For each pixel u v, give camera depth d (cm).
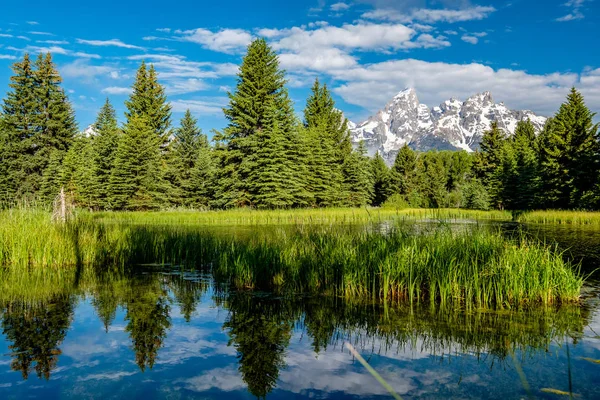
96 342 470
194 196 3681
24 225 1023
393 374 381
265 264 800
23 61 3944
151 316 577
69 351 441
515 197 3922
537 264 671
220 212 2817
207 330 517
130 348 452
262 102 3397
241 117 3319
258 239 1212
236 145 3384
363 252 776
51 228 1045
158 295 702
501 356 427
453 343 465
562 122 3794
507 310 607
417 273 689
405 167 6419
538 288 647
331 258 780
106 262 1028
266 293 723
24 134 3931
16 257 967
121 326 531
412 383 361
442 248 755
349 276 706
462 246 773
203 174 3669
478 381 364
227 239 1267
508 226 2147
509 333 501
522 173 3828
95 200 3253
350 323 544
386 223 2309
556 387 350
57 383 361
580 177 3578
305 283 766
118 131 3706
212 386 356
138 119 3866
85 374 381
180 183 3731
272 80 3462
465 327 524
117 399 328
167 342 473
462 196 4662
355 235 993
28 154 3881
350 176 4697
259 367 401
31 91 3966
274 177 3177
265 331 514
